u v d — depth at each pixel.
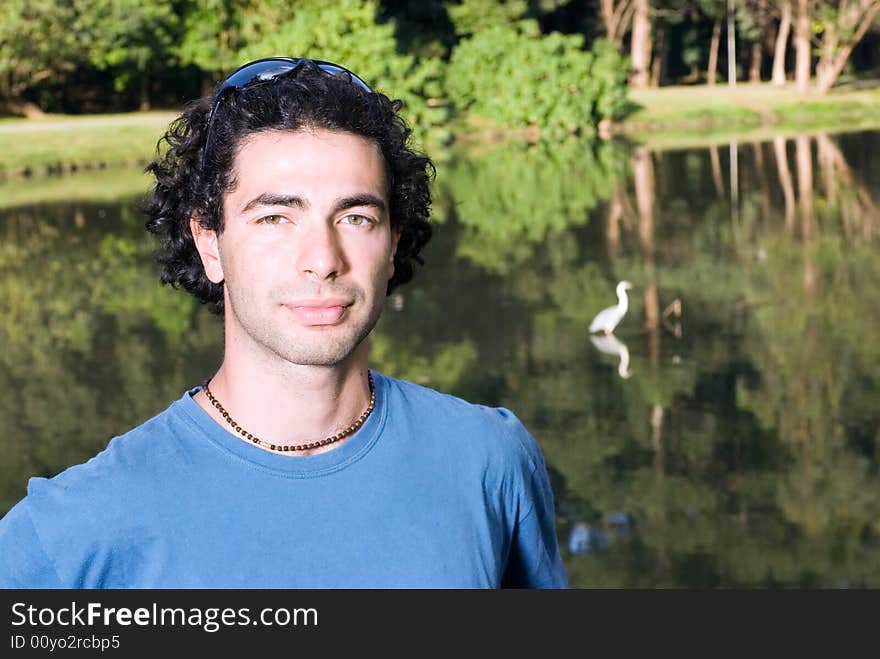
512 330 16.80
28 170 36.03
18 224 26.86
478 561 1.88
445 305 18.33
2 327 17.52
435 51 51.09
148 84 49.78
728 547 9.34
